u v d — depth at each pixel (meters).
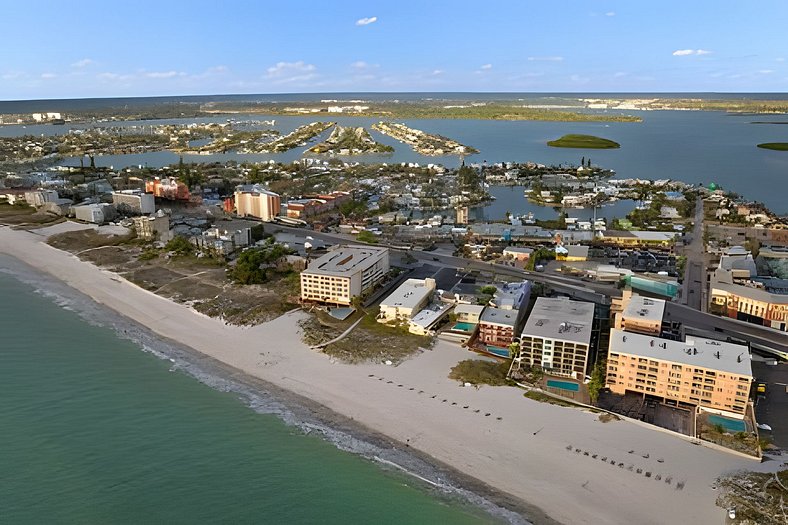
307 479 134.62
